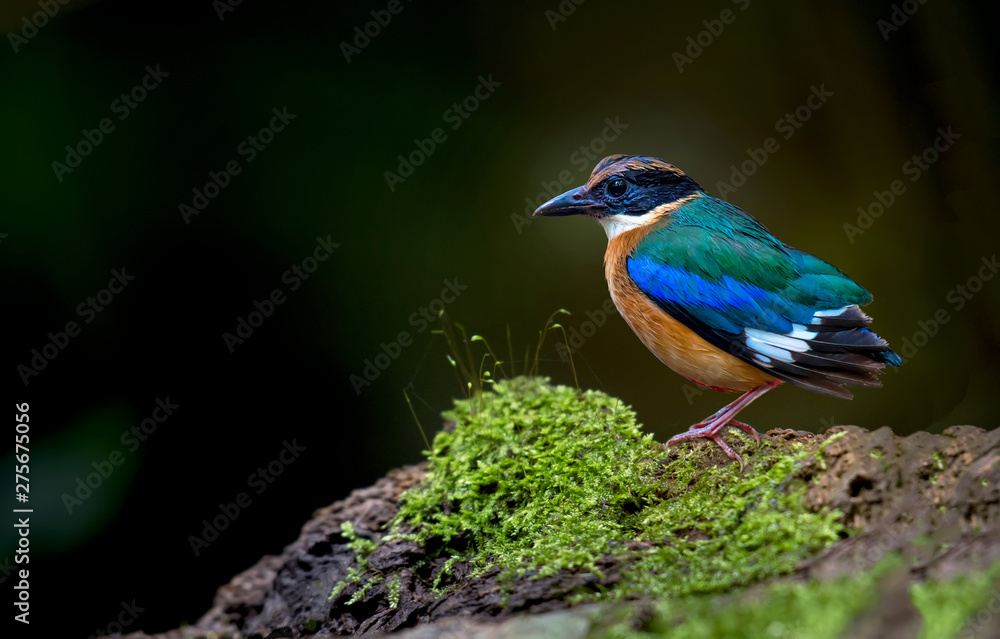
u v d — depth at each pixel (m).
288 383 12.96
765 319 7.67
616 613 4.38
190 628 8.28
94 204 12.22
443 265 14.02
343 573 7.43
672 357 8.26
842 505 5.36
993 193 14.32
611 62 15.74
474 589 6.00
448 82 14.57
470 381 9.02
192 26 13.27
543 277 14.41
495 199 14.63
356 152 13.81
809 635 3.78
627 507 6.75
